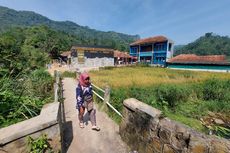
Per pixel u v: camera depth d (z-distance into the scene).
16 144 2.65
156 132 3.22
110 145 4.36
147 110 3.65
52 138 3.00
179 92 11.52
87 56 42.75
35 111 4.16
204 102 11.12
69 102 8.47
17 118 3.69
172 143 2.79
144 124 3.63
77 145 4.30
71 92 11.02
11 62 5.64
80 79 4.96
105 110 7.22
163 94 10.73
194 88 13.30
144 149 3.60
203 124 8.15
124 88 12.01
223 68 31.52
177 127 2.77
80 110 5.10
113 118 6.27
